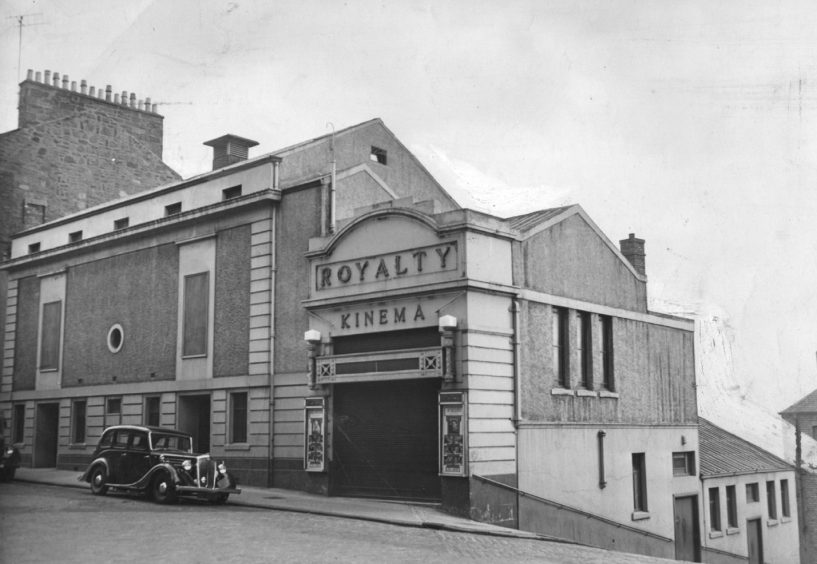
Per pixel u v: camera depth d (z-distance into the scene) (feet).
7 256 115.34
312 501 66.54
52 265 108.68
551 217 74.49
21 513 54.65
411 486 67.00
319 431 72.08
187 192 90.53
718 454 97.66
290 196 79.25
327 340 72.54
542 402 70.28
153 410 91.71
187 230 89.66
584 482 74.02
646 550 81.20
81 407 102.32
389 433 68.85
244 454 79.36
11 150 113.60
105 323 99.14
